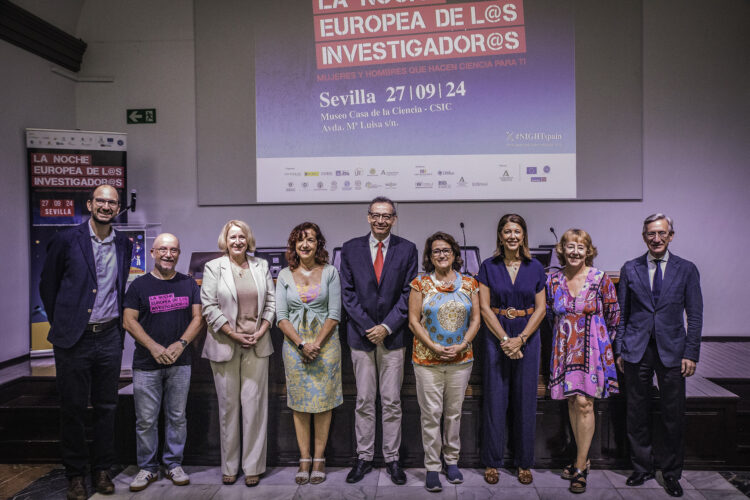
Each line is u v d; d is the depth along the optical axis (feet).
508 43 14.20
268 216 15.23
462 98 14.37
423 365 8.03
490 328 8.22
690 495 7.95
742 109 14.43
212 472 8.89
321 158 14.85
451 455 8.32
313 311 8.29
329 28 14.61
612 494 7.97
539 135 14.30
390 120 14.60
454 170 14.51
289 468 9.05
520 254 8.35
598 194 14.40
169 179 15.61
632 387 8.21
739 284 14.65
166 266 8.32
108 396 8.13
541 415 8.87
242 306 8.25
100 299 7.95
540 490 8.09
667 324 7.95
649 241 8.02
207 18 14.98
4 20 12.58
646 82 14.44
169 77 15.52
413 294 8.18
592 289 8.05
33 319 13.00
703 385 9.57
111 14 15.55
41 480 8.86
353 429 9.05
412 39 14.39
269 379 9.11
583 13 14.08
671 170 14.55
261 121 14.96
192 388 9.12
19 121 13.35
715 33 14.30
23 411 9.69
